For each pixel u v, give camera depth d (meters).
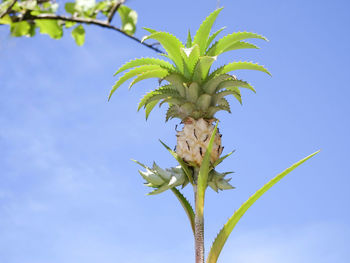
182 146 0.78
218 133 0.78
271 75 0.78
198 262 0.76
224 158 0.79
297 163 0.75
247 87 0.78
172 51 0.78
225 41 0.78
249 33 0.77
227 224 0.76
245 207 0.76
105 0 0.73
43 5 0.72
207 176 0.76
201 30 0.78
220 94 0.78
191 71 0.78
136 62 0.79
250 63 0.78
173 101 0.78
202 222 0.77
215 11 0.77
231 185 0.79
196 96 0.77
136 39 0.74
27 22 0.72
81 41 0.75
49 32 0.73
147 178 0.79
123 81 0.79
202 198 0.76
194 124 0.78
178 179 0.79
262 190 0.75
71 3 0.73
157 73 0.78
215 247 0.76
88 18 0.72
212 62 0.76
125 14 0.74
